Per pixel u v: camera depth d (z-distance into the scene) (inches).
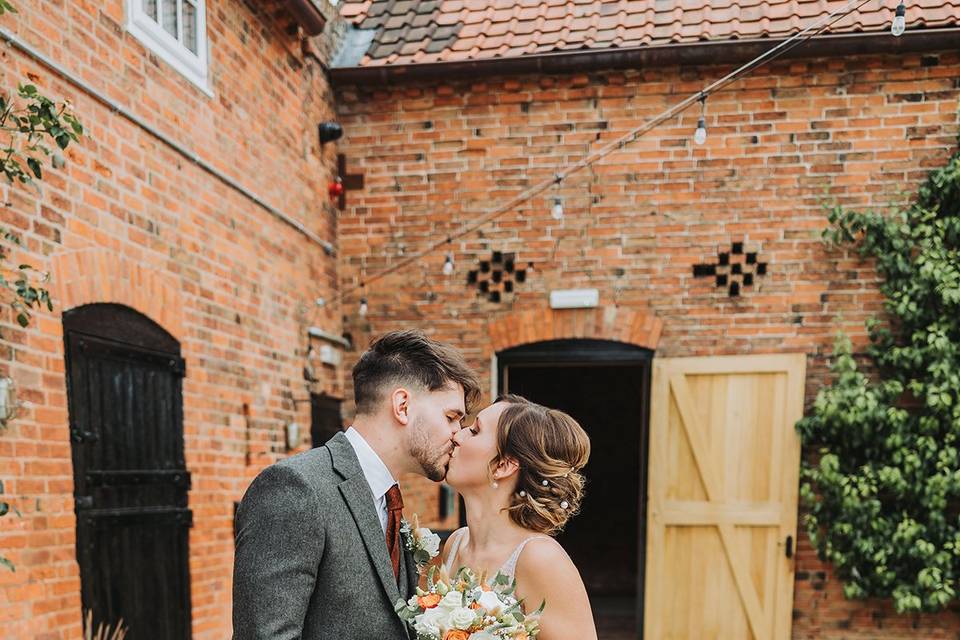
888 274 191.3
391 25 226.1
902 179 192.7
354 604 59.7
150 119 134.5
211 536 152.9
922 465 181.3
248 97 170.7
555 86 207.9
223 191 159.2
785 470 196.9
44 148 95.4
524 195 206.5
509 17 219.0
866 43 186.7
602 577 353.7
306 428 197.5
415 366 66.5
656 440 204.2
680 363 202.8
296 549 56.7
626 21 207.2
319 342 205.8
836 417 185.9
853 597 193.0
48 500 107.7
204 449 151.1
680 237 203.3
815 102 195.8
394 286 218.7
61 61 112.4
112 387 124.3
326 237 213.3
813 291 197.5
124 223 126.8
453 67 205.9
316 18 190.9
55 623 107.7
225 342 159.6
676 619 202.4
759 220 199.5
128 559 127.5
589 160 187.5
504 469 77.4
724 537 200.1
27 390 104.3
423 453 65.9
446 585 65.7
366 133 218.7
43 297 95.6
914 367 186.1
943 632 191.2
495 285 213.3
